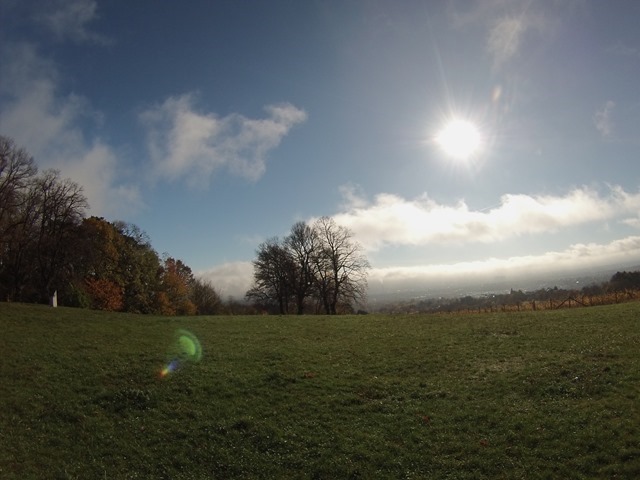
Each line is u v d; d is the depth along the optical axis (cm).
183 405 1992
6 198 5784
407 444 1619
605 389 1831
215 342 3169
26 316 3722
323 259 8869
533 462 1418
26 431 1728
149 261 9038
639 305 3859
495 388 2022
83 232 7281
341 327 3884
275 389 2169
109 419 1864
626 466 1309
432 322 3975
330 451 1614
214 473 1539
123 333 3388
